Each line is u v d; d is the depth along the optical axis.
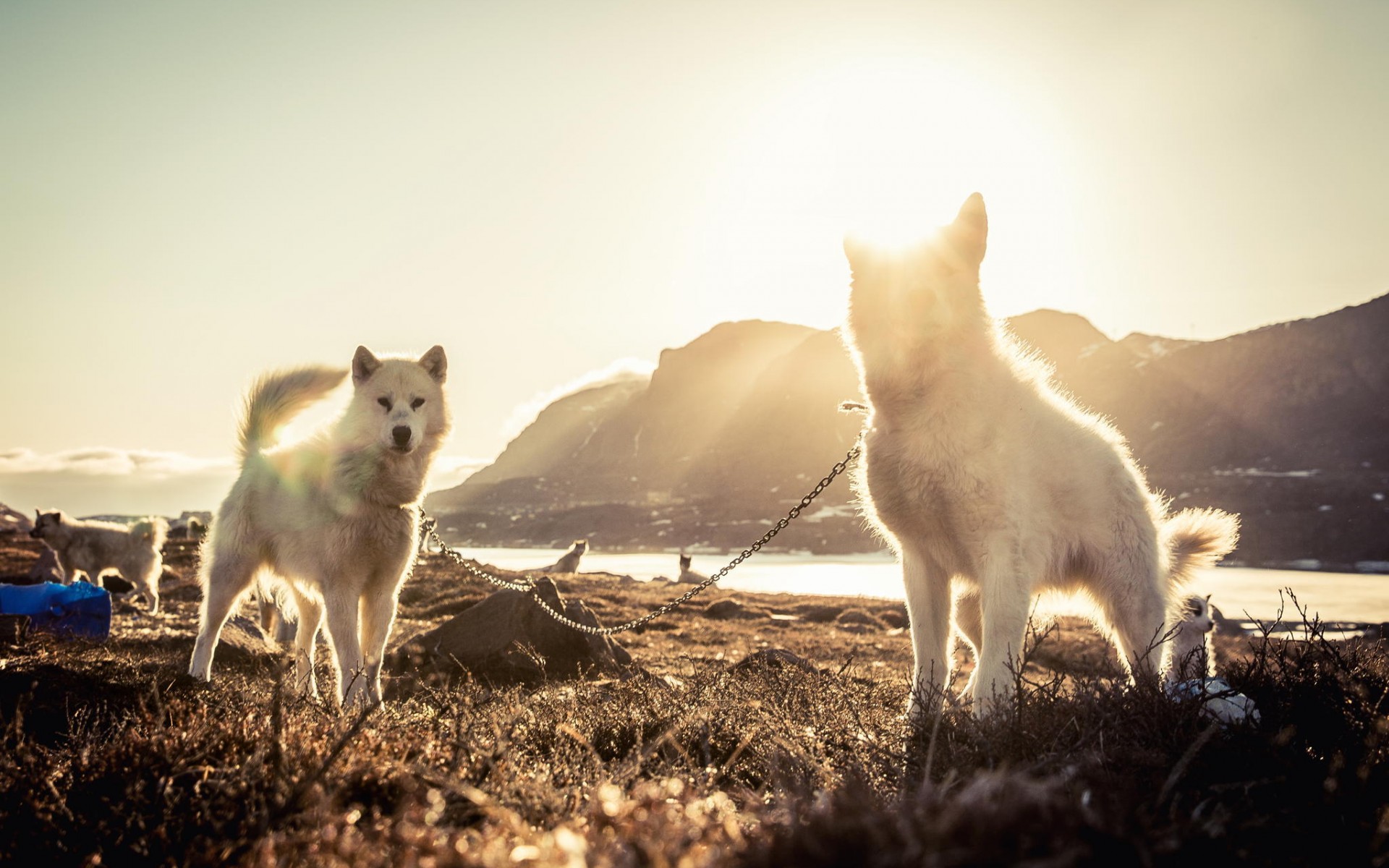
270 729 3.20
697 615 23.16
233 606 6.79
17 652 6.34
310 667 5.86
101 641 9.57
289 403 7.48
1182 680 4.04
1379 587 59.12
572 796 2.71
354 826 2.38
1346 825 2.41
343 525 6.05
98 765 2.94
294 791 2.47
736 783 3.18
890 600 30.78
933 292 4.77
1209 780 2.84
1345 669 3.82
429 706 4.48
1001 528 4.61
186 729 3.21
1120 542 5.06
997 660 4.48
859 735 3.77
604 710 4.35
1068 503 4.95
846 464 6.02
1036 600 5.30
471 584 23.44
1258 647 4.22
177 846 2.43
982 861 1.68
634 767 2.94
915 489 4.77
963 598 5.60
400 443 6.02
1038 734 3.29
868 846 1.75
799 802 2.20
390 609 6.46
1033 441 4.82
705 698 4.50
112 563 17.72
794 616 24.61
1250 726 3.18
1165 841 1.91
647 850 1.86
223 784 2.62
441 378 6.72
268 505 6.50
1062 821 1.85
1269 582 66.69
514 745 3.38
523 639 8.30
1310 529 126.00
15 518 32.38
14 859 2.40
